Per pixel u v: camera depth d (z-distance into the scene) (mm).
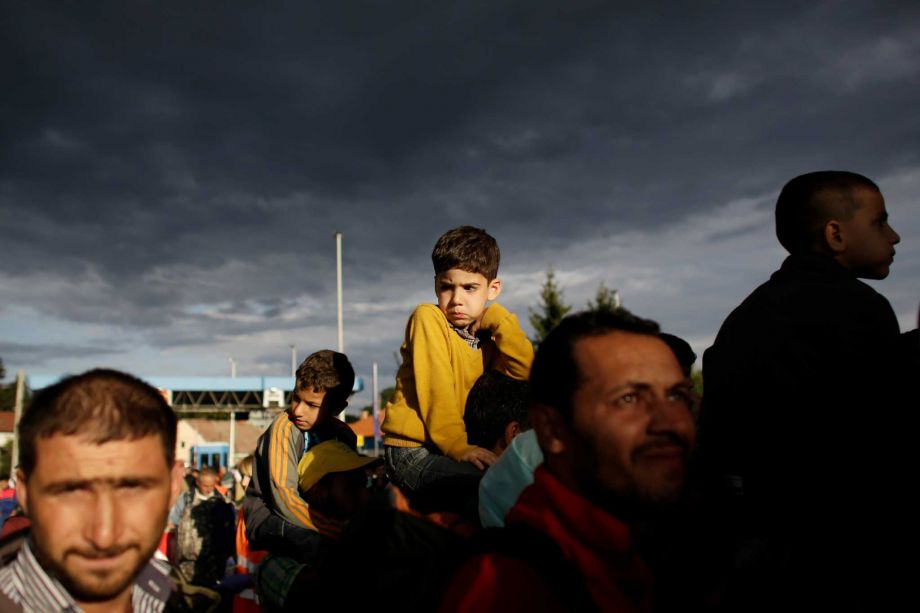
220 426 53594
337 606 1686
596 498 1566
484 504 1996
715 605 1819
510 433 2512
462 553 1576
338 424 3742
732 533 2033
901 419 2240
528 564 1478
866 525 2219
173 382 38938
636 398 1547
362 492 3287
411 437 2812
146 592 1816
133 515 1500
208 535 9281
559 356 1638
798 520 2320
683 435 1523
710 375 2746
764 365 2490
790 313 2490
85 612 1548
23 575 1588
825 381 2363
